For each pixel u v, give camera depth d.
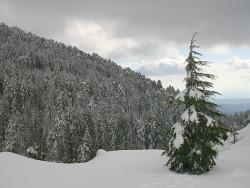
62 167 19.55
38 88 113.06
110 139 72.19
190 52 16.48
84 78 163.62
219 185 13.16
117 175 16.75
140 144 82.56
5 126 78.06
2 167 18.34
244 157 19.45
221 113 16.69
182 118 16.22
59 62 196.25
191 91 16.41
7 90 96.56
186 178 14.70
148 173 16.58
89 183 15.15
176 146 15.73
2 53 177.88
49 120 77.81
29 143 74.75
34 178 16.34
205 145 15.87
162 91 193.50
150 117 90.50
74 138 62.91
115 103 124.94
